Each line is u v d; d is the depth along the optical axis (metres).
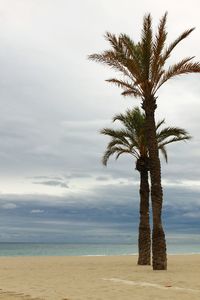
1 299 12.02
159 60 21.55
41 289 14.31
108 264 27.34
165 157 29.23
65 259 36.22
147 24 21.59
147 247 25.83
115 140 26.23
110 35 21.52
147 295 12.55
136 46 21.84
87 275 19.16
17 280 17.47
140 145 25.73
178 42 21.44
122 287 14.48
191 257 40.25
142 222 25.94
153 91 21.98
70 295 12.76
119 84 22.39
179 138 25.97
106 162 27.11
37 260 34.31
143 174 26.05
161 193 21.33
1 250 108.50
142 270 21.38
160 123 27.25
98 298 12.08
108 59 21.62
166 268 21.20
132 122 25.94
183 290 13.55
